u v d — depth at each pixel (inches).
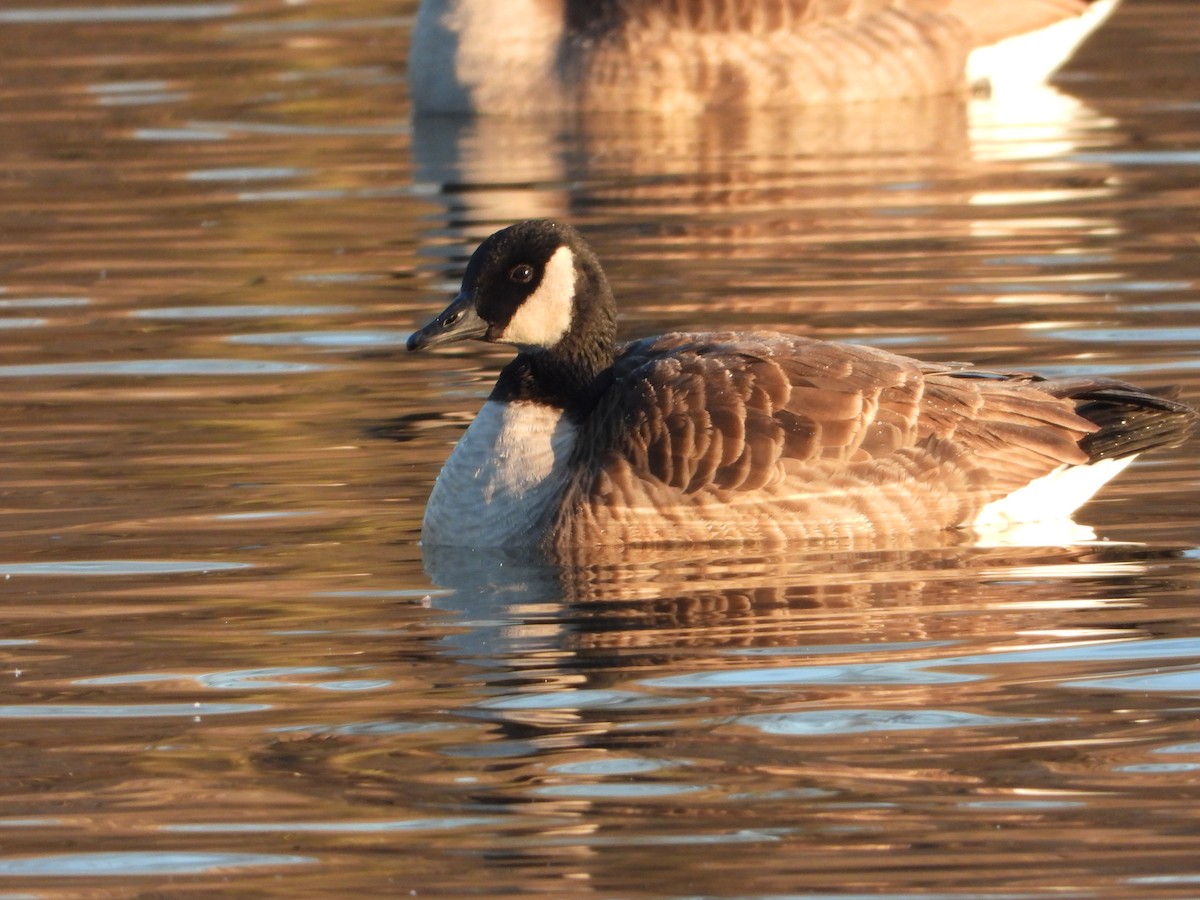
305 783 377.1
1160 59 1206.9
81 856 350.6
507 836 353.4
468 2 1115.3
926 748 384.8
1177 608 459.5
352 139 1061.8
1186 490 556.4
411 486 573.9
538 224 554.6
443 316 550.0
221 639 456.1
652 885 335.3
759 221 867.4
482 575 503.5
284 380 678.5
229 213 909.2
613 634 452.4
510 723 401.4
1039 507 535.2
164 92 1159.6
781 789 368.8
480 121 1103.0
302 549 522.6
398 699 416.2
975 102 1127.6
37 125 1084.5
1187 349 668.7
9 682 431.5
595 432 537.3
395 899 333.4
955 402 533.3
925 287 756.6
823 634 448.5
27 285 804.0
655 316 725.9
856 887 332.5
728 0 1103.6
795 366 535.8
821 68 1111.6
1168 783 367.2
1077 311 718.5
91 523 541.6
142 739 399.9
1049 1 1148.5
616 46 1098.1
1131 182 917.2
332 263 823.1
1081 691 411.2
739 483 520.1
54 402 655.8
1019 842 346.6
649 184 940.6
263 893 336.2
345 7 1376.7
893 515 524.1
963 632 447.8
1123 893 328.5
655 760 382.6
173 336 733.3
